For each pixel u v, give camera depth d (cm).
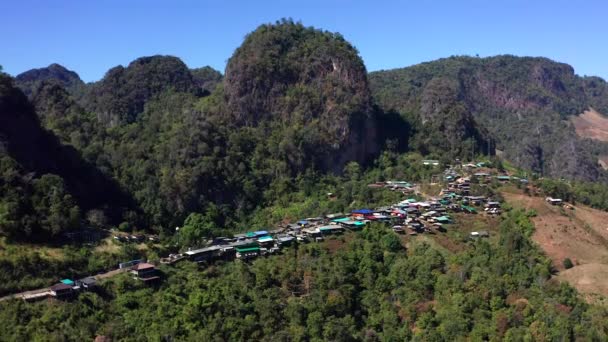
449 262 12588
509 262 12288
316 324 10300
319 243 13300
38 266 10550
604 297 11462
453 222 14750
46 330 9131
